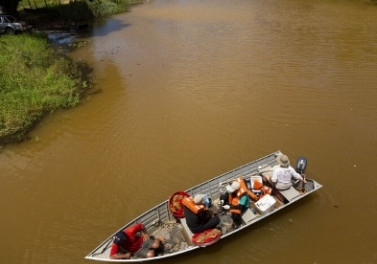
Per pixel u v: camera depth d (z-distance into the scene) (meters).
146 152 11.38
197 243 7.34
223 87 15.53
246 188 8.23
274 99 14.23
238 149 11.27
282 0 34.38
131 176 10.33
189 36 23.73
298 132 12.01
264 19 26.95
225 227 7.86
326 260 7.51
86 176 10.45
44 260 7.87
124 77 17.42
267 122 12.66
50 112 14.08
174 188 9.77
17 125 13.17
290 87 15.17
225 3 34.69
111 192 9.77
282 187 8.41
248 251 7.78
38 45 20.94
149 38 24.02
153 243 7.34
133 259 7.09
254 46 20.70
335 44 20.28
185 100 14.58
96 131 12.72
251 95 14.66
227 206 8.09
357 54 18.62
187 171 10.40
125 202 9.39
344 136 11.68
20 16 31.17
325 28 23.55
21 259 7.92
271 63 17.91
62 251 8.08
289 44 20.67
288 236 8.05
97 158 11.23
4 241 8.39
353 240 7.91
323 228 8.20
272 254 7.70
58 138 12.43
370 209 8.67
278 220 8.41
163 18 29.81
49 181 10.31
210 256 7.73
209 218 7.58
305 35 22.22
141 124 12.99
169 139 11.98
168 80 16.69
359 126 12.20
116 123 13.16
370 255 7.57
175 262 7.62
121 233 7.07
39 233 8.58
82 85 16.56
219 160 10.81
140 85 16.34
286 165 8.34
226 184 8.92
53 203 9.48
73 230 8.62
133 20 29.91
